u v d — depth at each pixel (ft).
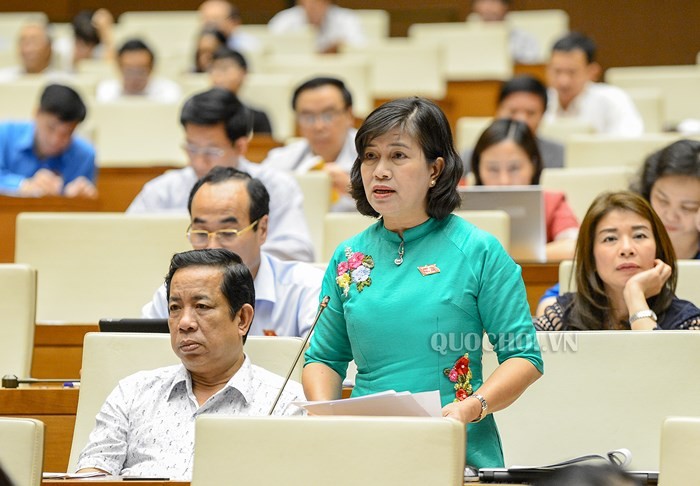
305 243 32.68
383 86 62.13
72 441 22.65
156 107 51.47
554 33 68.18
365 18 71.31
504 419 21.90
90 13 65.51
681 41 72.54
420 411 16.84
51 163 42.37
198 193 26.09
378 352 18.44
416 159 18.26
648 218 23.82
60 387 24.22
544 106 44.14
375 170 18.37
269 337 22.77
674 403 21.45
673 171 27.99
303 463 16.28
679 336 21.59
